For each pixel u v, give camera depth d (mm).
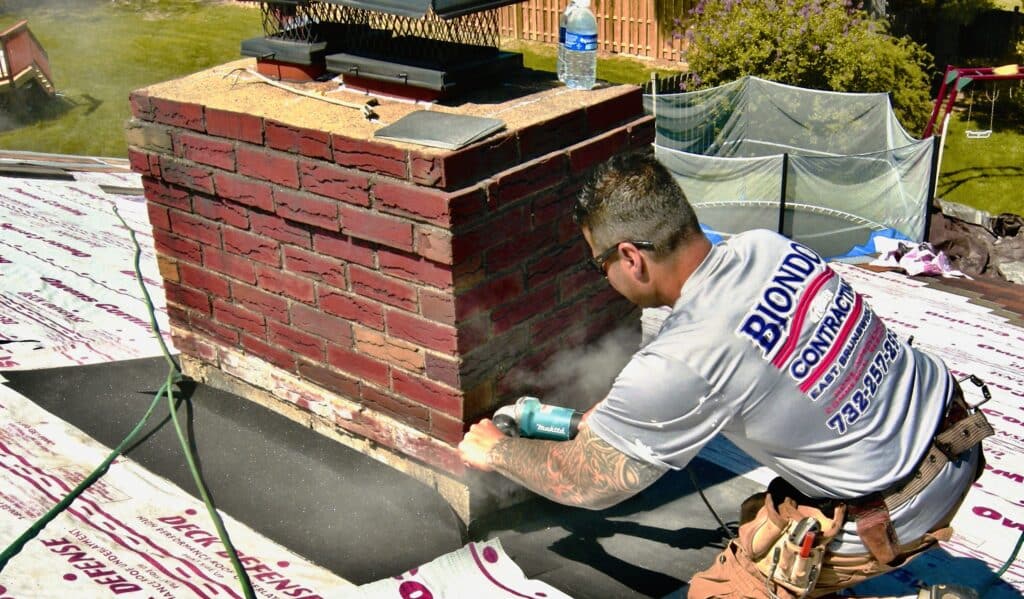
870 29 17016
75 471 3162
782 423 2270
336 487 3105
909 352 2434
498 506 3102
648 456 2316
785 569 2393
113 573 2684
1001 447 4027
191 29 23328
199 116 3086
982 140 18281
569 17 3355
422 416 2973
